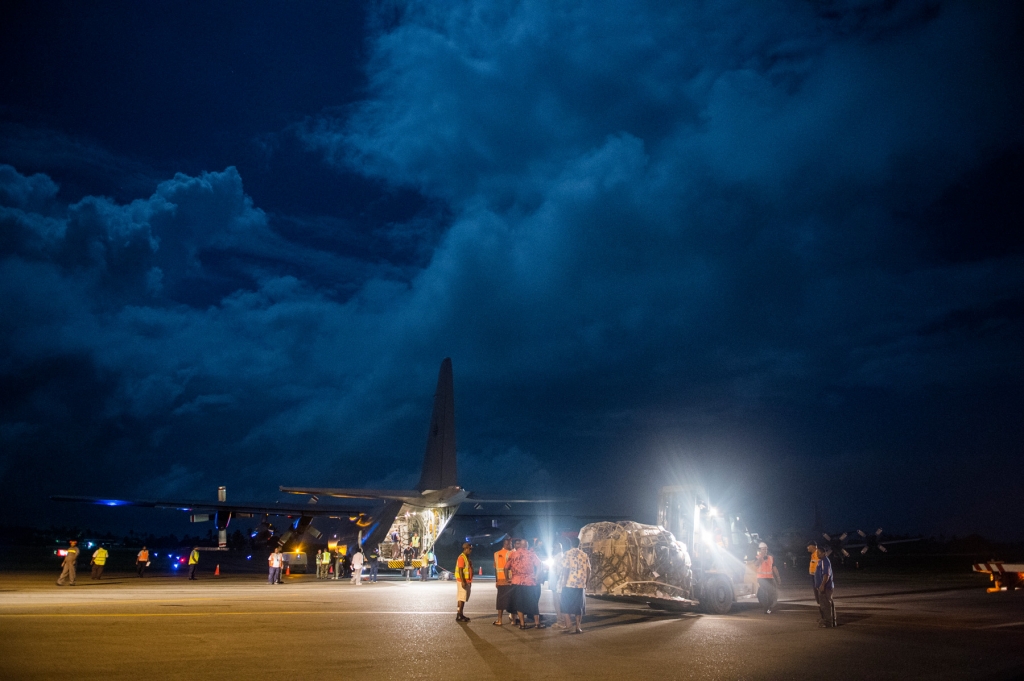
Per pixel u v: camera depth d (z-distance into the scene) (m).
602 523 21.80
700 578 20.84
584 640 14.73
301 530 40.94
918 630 16.55
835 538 49.91
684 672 10.98
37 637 14.11
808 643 14.32
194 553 38.12
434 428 37.84
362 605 21.69
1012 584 31.33
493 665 11.51
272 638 14.24
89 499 35.59
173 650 12.62
